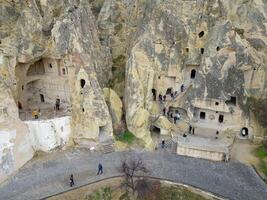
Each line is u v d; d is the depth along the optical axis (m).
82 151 46.50
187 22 50.16
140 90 49.84
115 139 48.22
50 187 39.34
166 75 51.75
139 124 49.09
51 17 48.69
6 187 39.12
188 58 51.09
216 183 40.34
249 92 49.44
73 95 47.56
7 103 41.44
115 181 40.69
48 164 43.47
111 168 42.91
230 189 39.25
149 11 52.22
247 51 47.56
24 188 39.03
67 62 47.50
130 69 50.31
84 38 48.56
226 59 47.72
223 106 48.81
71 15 47.22
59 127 46.44
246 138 49.81
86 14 51.34
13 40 45.66
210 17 49.56
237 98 48.72
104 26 58.12
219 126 50.41
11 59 45.16
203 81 49.06
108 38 58.06
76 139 47.41
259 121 48.56
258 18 48.62
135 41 53.00
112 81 56.12
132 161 44.00
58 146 46.62
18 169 42.16
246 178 41.09
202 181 40.72
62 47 46.78
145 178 41.19
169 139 49.66
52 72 50.16
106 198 39.28
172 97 52.78
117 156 45.53
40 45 47.41
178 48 50.84
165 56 51.06
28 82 50.31
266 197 37.84
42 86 51.62
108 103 50.50
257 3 48.75
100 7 65.12
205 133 50.41
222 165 43.81
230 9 49.72
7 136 40.75
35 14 46.69
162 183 40.53
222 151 44.69
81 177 41.16
